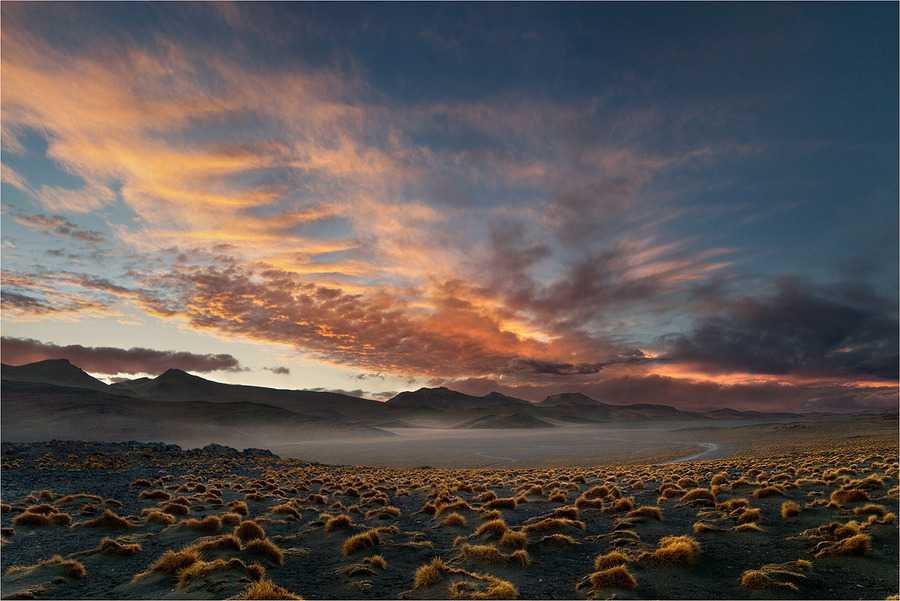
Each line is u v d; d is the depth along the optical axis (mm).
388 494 32438
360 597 11531
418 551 15625
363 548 15688
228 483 37312
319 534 18469
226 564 12312
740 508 18797
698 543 14781
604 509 21547
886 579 11344
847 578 11602
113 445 66000
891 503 18297
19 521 19156
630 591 11195
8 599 11148
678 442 180625
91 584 12117
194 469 48125
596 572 12266
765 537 15398
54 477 35156
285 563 14609
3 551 15453
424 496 30547
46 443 61469
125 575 12883
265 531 19344
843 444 86938
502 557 14086
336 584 12555
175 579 12008
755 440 157375
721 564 13117
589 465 92000
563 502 24922
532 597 11281
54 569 12938
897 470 26625
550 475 45531
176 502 22750
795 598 10547
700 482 30703
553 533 17266
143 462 51656
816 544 14242
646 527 17750
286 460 80062
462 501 23312
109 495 28281
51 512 21328
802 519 17172
